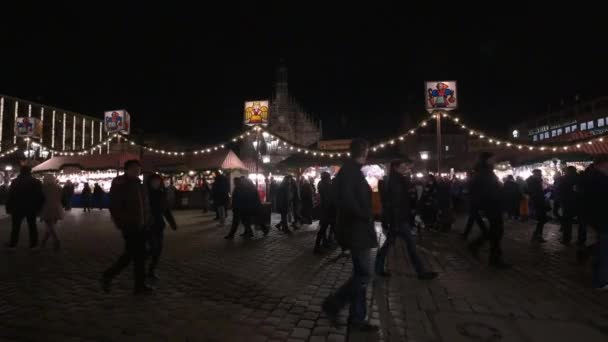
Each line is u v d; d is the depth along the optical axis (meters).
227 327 3.84
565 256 7.37
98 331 3.73
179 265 6.75
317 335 3.66
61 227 13.02
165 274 6.06
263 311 4.32
